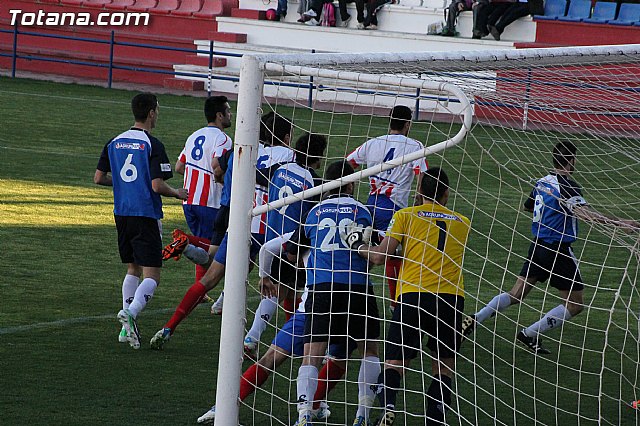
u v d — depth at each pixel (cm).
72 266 2322
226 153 1942
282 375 1605
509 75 1733
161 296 2141
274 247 1500
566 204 1780
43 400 1487
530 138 2764
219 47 6838
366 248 1452
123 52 7062
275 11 6925
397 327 1442
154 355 1742
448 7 6400
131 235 1816
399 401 1595
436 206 1472
